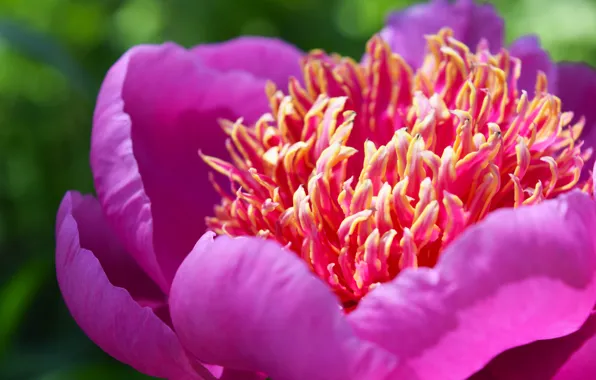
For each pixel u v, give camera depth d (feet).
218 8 1.79
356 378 0.89
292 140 1.07
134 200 1.03
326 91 1.09
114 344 0.97
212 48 1.21
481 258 0.88
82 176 1.88
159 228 1.11
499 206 1.03
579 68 1.21
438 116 1.04
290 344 0.89
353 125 1.09
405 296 0.89
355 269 1.01
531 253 0.88
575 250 0.89
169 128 1.15
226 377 1.00
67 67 1.34
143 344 0.96
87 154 1.89
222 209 1.11
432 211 0.99
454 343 0.90
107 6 1.96
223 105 1.16
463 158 1.01
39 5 1.98
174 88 1.13
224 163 1.09
